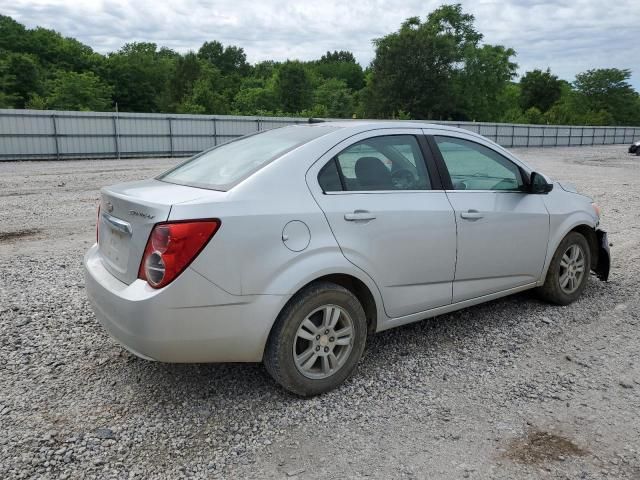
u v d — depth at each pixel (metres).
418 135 3.80
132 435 2.84
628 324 4.40
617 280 5.61
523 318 4.50
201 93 79.12
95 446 2.74
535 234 4.33
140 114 28.97
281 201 3.03
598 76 92.50
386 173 3.55
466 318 4.51
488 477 2.54
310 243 3.06
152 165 23.00
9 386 3.31
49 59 91.75
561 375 3.53
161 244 2.75
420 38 68.62
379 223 3.35
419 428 2.93
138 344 2.83
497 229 4.02
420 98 69.06
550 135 51.12
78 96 68.50
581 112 91.62
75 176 17.53
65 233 8.06
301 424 2.96
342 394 3.28
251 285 2.89
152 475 2.53
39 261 6.30
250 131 33.38
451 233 3.72
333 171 3.31
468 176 3.98
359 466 2.62
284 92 92.81
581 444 2.79
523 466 2.62
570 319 4.49
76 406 3.11
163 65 101.62
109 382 3.39
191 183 3.29
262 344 3.00
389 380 3.46
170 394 3.26
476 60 71.12
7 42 89.38
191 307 2.78
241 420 3.00
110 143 28.31
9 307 4.64
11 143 25.45
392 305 3.53
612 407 3.15
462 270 3.87
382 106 70.31
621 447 2.77
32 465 2.58
